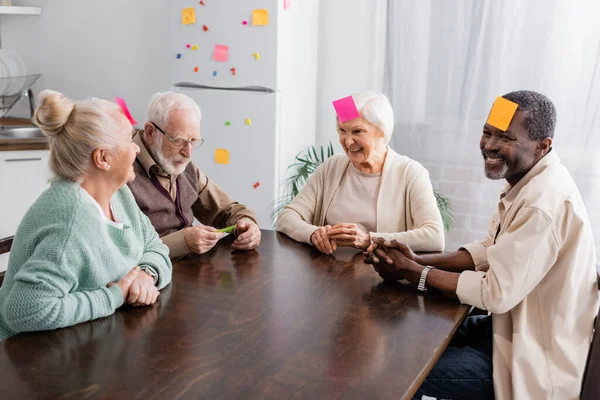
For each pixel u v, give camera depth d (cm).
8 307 133
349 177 234
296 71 355
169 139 201
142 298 151
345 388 117
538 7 316
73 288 143
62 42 414
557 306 161
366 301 161
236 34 335
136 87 401
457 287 161
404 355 131
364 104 218
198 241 194
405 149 362
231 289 167
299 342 136
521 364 157
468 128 342
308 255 200
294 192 363
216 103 346
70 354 127
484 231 351
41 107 138
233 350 131
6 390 113
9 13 399
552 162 166
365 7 372
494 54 328
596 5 304
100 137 140
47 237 137
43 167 328
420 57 349
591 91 307
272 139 338
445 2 335
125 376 119
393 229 225
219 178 355
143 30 389
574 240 160
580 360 158
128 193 169
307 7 360
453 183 353
